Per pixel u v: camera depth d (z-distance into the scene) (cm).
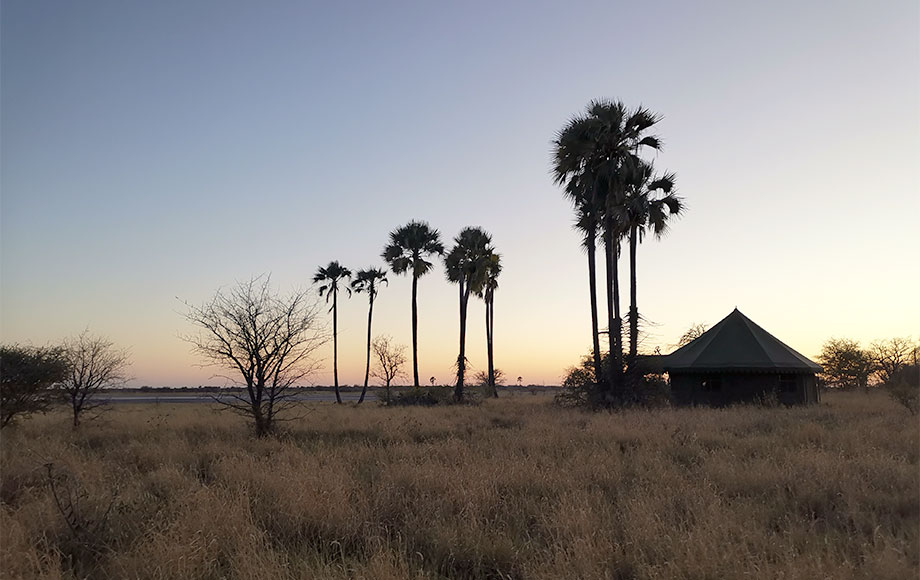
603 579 550
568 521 693
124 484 962
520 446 1379
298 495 802
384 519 767
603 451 1240
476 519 733
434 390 3972
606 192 2823
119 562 600
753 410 2358
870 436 1373
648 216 2783
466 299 4184
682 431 1553
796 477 909
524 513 799
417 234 4550
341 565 608
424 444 1445
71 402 2039
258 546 629
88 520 720
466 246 4266
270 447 1450
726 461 1077
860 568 547
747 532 643
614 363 2800
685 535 625
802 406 2773
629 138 2873
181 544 616
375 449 1352
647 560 599
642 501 757
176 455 1275
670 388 3191
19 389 1755
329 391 8619
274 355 1789
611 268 2834
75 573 618
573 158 2867
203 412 2627
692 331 4806
